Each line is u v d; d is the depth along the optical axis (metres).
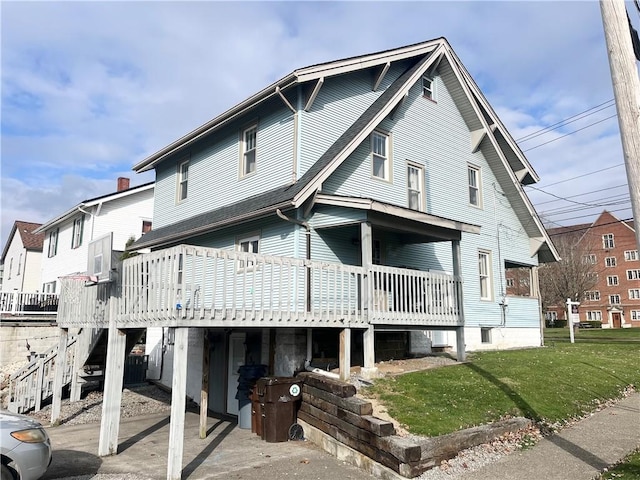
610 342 22.22
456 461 6.18
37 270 32.34
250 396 9.56
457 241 11.79
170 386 14.84
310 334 10.06
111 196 23.69
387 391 8.11
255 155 12.64
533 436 7.11
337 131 12.17
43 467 5.68
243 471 6.70
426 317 10.64
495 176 16.95
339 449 7.30
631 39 4.71
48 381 12.89
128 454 7.84
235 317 7.44
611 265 57.56
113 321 8.29
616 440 6.95
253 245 11.79
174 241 14.15
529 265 17.83
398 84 12.89
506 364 11.04
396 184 13.02
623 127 4.52
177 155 16.14
